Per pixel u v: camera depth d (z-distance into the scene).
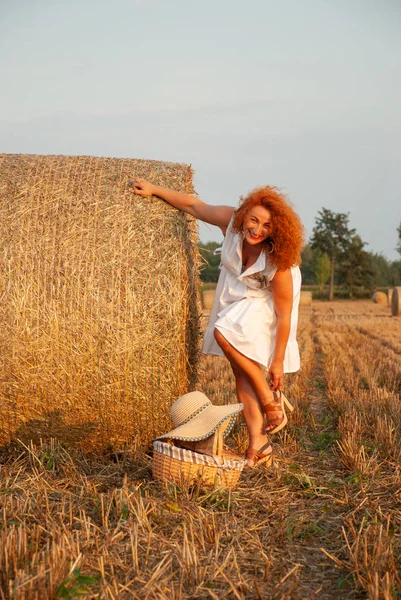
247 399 5.01
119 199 4.92
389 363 11.05
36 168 5.00
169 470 4.28
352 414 6.47
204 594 2.95
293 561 3.36
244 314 4.76
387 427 5.86
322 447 5.65
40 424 4.85
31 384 4.76
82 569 3.09
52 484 4.37
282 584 3.06
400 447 5.41
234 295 4.88
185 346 5.10
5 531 3.27
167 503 3.92
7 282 4.71
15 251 4.74
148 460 4.83
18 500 3.84
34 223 4.80
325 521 3.93
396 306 29.47
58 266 4.75
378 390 7.98
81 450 4.95
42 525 3.58
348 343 15.71
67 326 4.73
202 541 3.43
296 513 4.04
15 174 4.95
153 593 2.88
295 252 4.57
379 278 88.38
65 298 4.74
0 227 4.78
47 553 3.05
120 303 4.79
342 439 5.58
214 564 3.17
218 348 5.07
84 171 5.03
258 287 4.80
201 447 4.42
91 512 3.84
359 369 10.69
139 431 4.93
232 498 4.14
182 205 4.94
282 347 4.80
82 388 4.79
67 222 4.82
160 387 4.87
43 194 4.88
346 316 29.30
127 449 4.95
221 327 4.75
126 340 4.79
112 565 3.11
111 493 4.02
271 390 4.95
